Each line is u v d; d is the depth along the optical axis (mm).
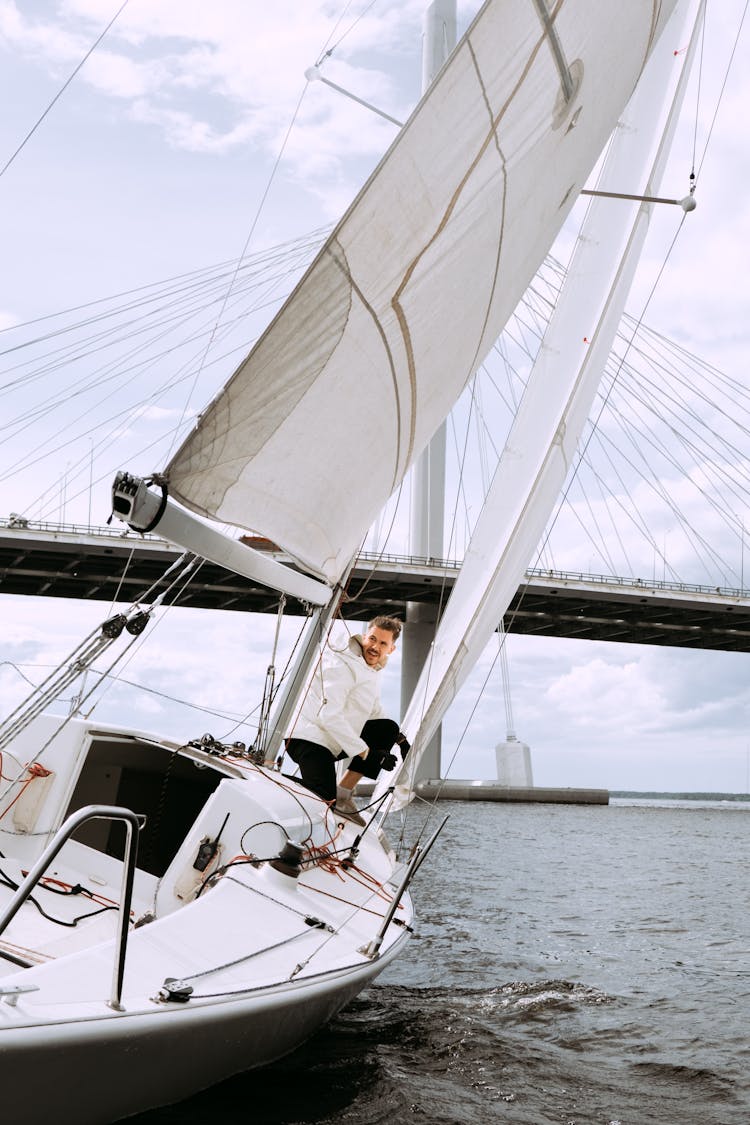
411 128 2908
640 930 7879
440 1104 3426
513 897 9828
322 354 3014
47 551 30125
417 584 36719
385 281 3078
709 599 37531
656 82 7930
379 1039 4285
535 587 35375
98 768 4582
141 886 3650
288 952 3023
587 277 7230
